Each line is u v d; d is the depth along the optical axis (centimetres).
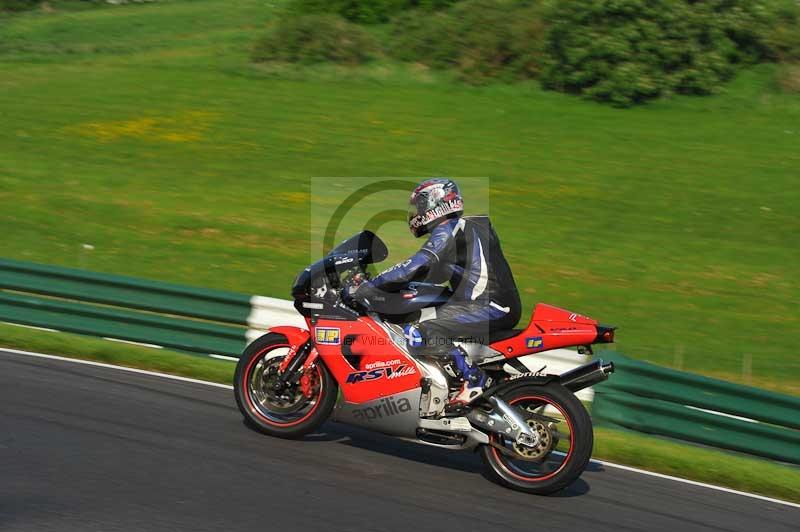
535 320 1332
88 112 4581
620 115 4688
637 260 3148
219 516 1088
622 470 1438
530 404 1331
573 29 4947
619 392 1650
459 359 1327
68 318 2028
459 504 1211
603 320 2650
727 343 2559
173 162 3966
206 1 7856
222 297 1981
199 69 5431
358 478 1272
